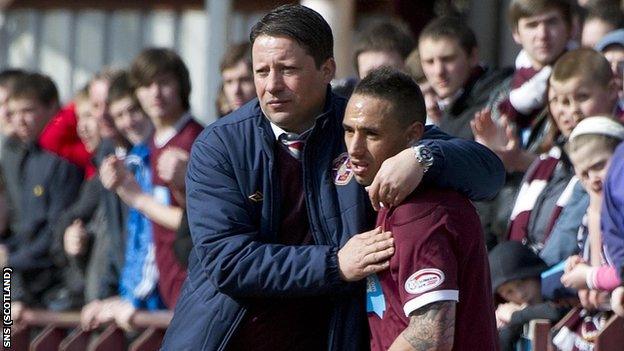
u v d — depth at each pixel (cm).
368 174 1112
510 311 1420
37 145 2128
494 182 1129
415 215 1084
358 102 1104
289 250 1134
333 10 2409
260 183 1162
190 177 1181
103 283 1884
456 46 1686
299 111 1152
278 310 1173
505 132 1544
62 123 2128
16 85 2153
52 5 3073
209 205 1159
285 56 1141
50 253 2050
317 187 1160
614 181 1302
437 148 1091
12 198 2128
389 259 1096
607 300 1349
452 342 1079
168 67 1789
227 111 1841
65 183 2112
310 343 1179
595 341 1327
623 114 1569
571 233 1426
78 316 1814
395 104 1098
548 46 1642
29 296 2038
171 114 1800
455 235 1084
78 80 3072
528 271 1417
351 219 1152
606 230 1309
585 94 1484
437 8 2827
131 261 1814
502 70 1714
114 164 1739
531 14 1645
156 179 1797
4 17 3088
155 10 3012
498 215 1545
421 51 1714
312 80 1152
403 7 2808
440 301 1070
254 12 2934
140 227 1814
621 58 1650
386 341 1120
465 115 1675
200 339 1174
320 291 1130
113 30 3048
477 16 2842
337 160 1165
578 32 1847
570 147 1413
